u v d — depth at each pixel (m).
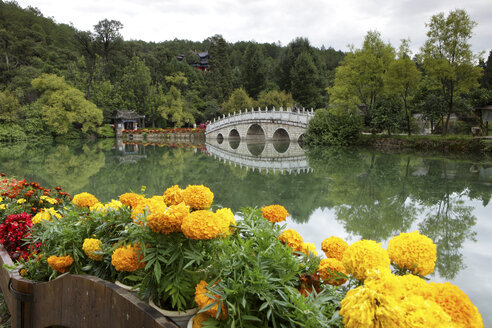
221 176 13.23
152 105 49.22
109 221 2.20
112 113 47.25
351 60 24.98
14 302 2.38
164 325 1.37
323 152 22.70
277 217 2.30
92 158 20.23
